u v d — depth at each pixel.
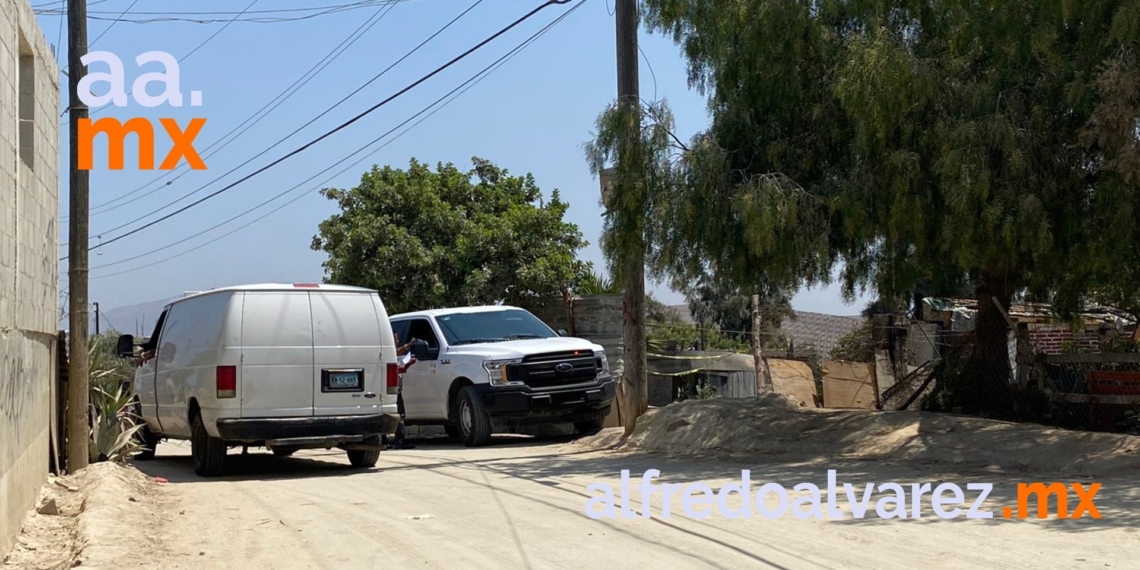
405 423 17.62
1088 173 12.68
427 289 25.12
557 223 26.44
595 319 22.33
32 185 9.87
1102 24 11.95
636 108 13.98
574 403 16.75
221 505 10.26
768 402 15.52
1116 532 7.99
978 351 14.91
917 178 12.55
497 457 14.79
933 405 15.41
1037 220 11.93
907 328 20.62
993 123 12.14
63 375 12.83
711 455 13.79
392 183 26.89
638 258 14.48
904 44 12.90
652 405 23.41
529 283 24.81
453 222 26.08
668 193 13.88
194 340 13.33
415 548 7.91
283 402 12.57
